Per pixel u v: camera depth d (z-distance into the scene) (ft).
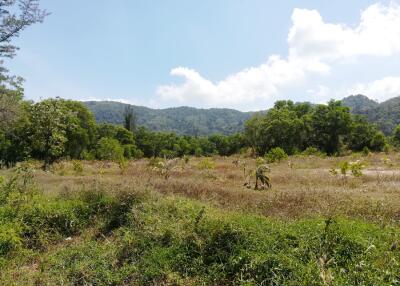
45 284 17.60
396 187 35.09
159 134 269.64
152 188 31.24
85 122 154.61
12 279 18.17
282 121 175.83
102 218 26.16
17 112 61.21
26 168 33.06
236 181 44.24
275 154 81.10
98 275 17.97
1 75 55.83
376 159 91.91
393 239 16.71
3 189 28.91
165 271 17.25
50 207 26.55
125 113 248.32
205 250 18.17
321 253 15.78
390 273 13.89
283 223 20.21
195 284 16.22
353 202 25.41
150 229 21.15
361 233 17.61
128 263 19.12
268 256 16.11
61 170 64.49
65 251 21.26
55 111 75.46
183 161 82.17
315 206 25.25
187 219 21.56
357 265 14.61
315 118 192.85
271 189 35.86
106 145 95.71
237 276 16.11
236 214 22.08
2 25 52.11
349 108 190.19
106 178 43.16
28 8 53.21
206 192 32.22
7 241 21.68
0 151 100.53
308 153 127.85
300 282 14.20
